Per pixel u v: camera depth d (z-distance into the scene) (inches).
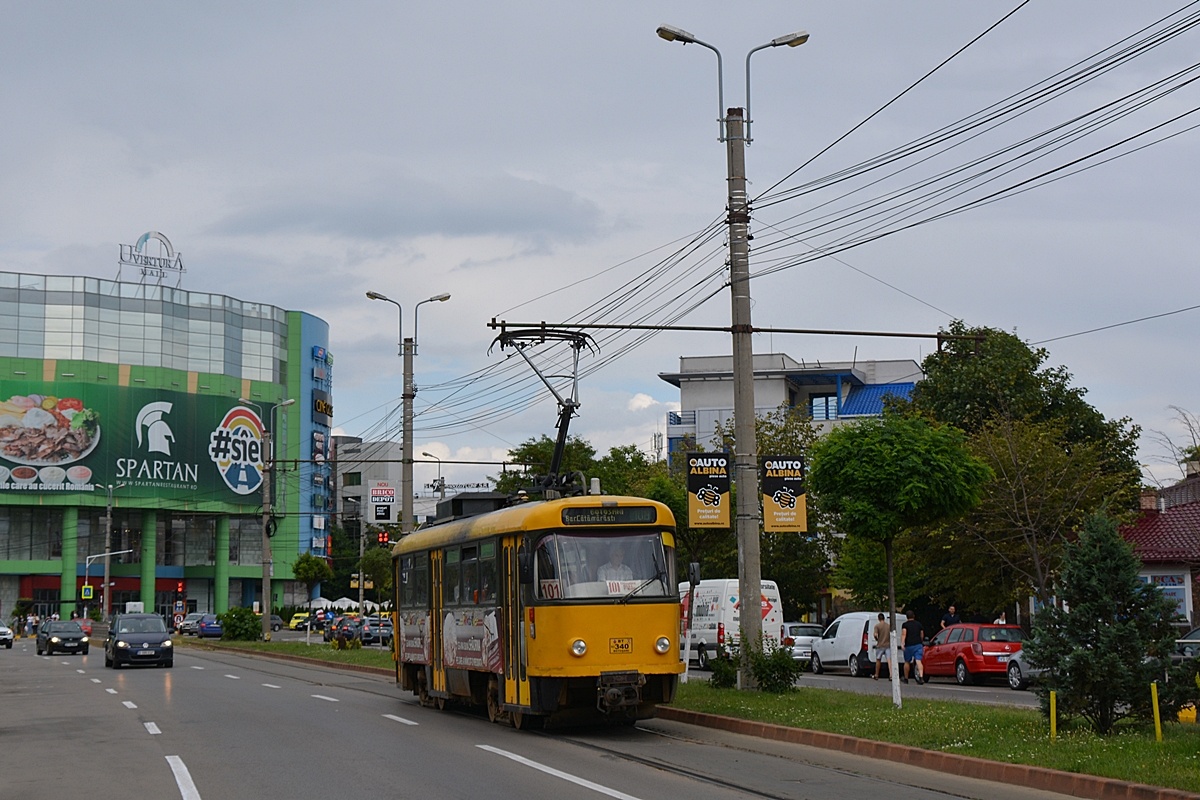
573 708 756.6
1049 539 1503.4
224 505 4345.5
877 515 802.2
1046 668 632.4
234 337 4441.4
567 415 1131.9
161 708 974.4
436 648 955.3
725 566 1961.1
